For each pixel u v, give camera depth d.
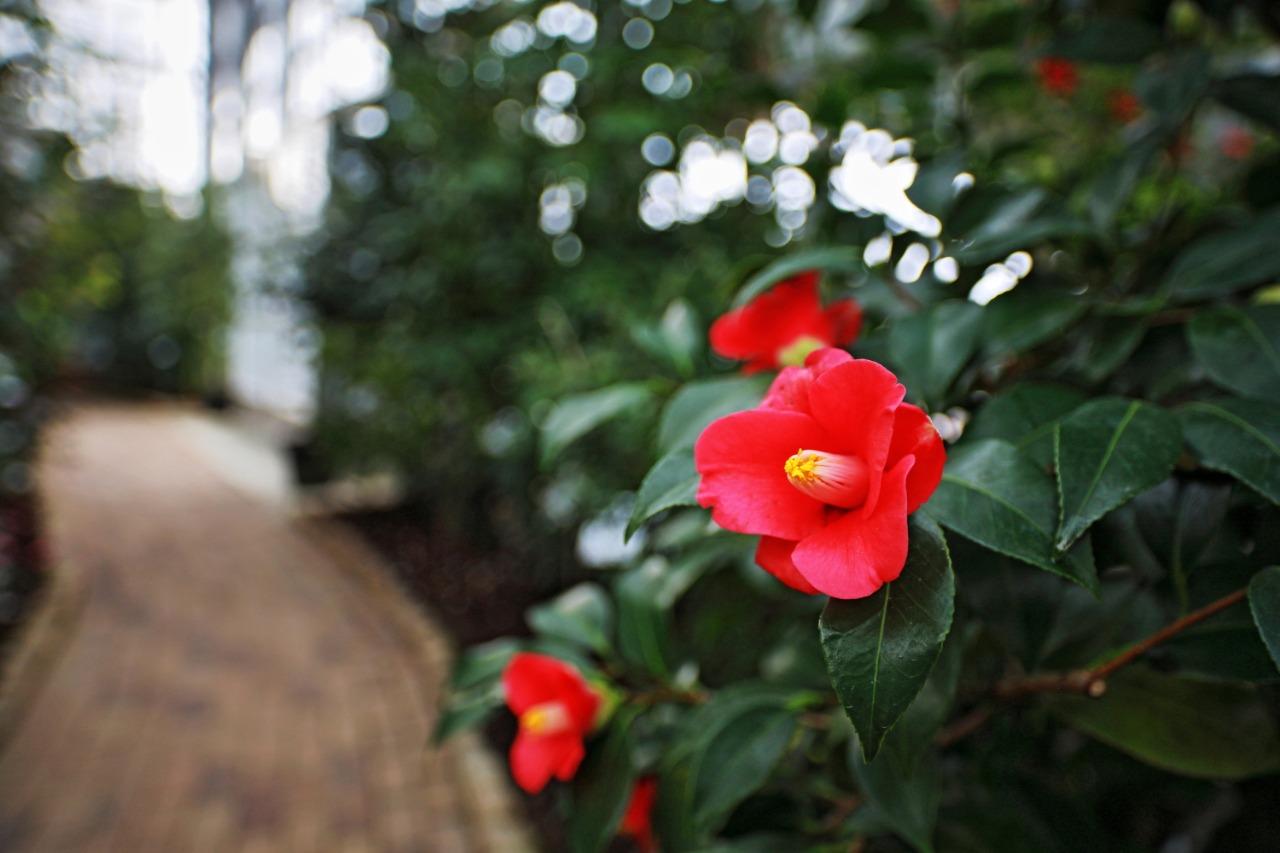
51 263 2.00
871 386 0.24
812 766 0.51
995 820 0.39
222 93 5.19
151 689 1.64
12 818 1.21
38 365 1.96
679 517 0.57
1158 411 0.27
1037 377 0.40
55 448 2.41
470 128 1.95
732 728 0.37
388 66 2.00
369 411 2.45
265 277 2.54
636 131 1.42
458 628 1.88
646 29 1.40
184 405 6.00
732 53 1.05
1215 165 0.79
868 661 0.22
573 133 1.73
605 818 0.40
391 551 2.48
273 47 4.09
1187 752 0.33
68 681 1.65
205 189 4.63
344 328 2.38
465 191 1.87
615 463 1.54
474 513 2.46
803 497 0.25
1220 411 0.28
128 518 2.88
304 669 1.76
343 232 2.36
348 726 1.52
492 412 2.06
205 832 1.20
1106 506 0.24
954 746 0.43
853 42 0.85
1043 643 0.33
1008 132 0.84
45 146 1.85
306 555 2.57
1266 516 0.29
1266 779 0.43
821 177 0.50
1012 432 0.30
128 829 1.21
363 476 2.58
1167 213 0.47
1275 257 0.34
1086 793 0.49
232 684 1.68
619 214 1.82
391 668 1.76
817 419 0.25
